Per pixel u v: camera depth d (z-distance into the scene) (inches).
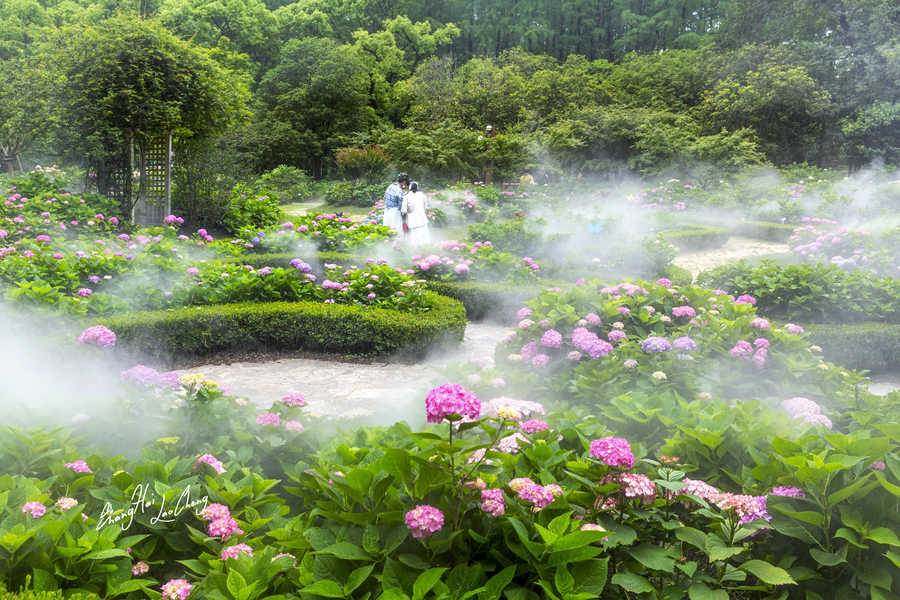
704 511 77.4
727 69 1369.3
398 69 1946.4
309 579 65.1
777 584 70.2
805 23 1376.7
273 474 106.1
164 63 506.9
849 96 1167.0
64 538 70.3
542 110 1385.3
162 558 82.5
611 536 70.9
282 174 1161.4
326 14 2036.2
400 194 485.7
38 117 544.4
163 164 560.7
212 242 427.2
